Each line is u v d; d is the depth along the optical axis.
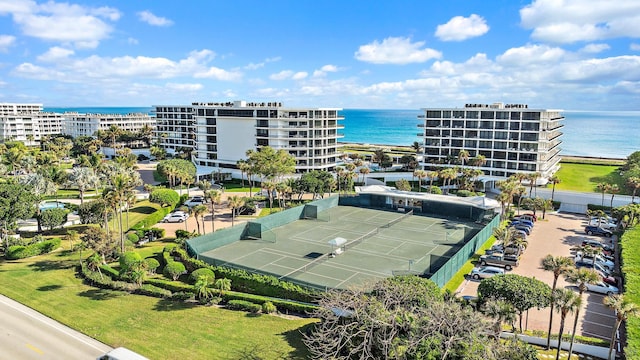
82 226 81.88
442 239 75.25
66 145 184.88
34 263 60.53
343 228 82.69
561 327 35.62
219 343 38.47
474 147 128.38
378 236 77.31
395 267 60.34
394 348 30.98
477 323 32.88
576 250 61.31
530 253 67.31
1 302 47.34
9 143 180.25
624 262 57.47
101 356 34.53
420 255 66.12
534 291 38.94
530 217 87.56
